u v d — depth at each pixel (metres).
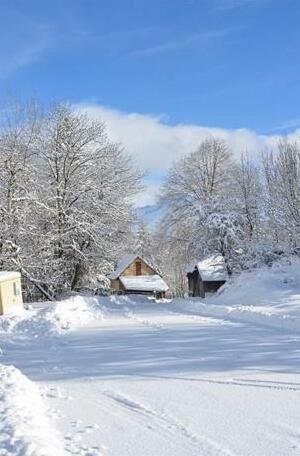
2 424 5.93
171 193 51.25
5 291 25.56
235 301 28.66
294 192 32.16
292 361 10.45
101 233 40.62
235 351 11.82
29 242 37.25
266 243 35.00
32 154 39.34
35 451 5.01
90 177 42.00
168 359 11.18
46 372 10.45
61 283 39.53
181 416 7.04
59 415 7.12
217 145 53.56
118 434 6.26
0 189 37.06
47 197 38.75
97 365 10.94
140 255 65.31
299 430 6.35
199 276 50.16
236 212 37.28
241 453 5.58
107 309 28.58
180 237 50.12
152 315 23.02
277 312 20.52
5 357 12.80
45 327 18.42
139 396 8.19
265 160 34.62
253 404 7.55
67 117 41.28
